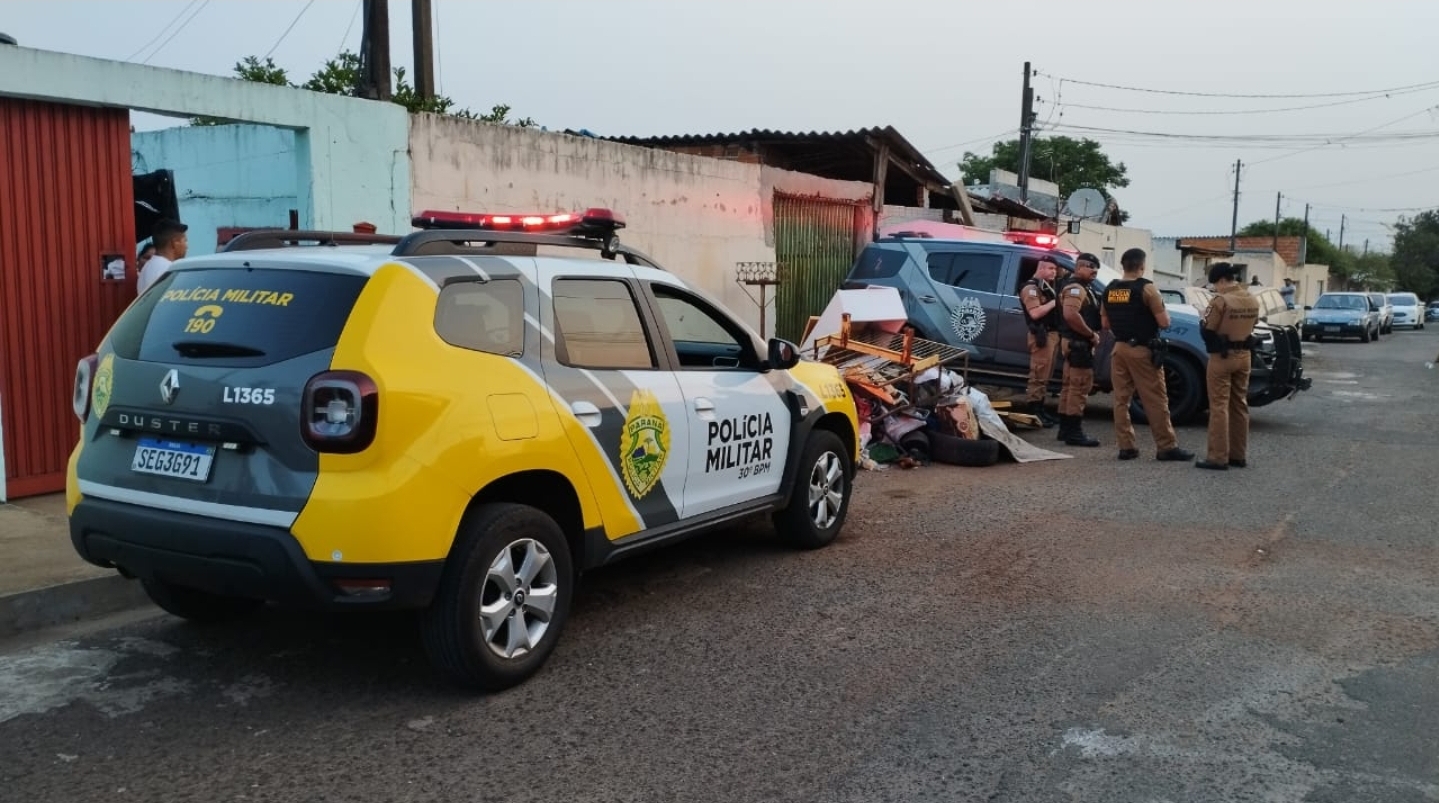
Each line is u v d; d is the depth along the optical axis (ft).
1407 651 16.22
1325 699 14.40
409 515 12.76
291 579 12.67
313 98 27.66
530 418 14.49
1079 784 12.01
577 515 15.57
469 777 12.16
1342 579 19.98
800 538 21.47
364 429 12.53
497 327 14.66
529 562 14.62
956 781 12.08
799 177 49.32
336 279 13.48
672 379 17.53
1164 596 18.93
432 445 13.06
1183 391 39.34
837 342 33.50
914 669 15.44
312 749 12.85
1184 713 13.92
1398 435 37.91
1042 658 15.88
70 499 14.65
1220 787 11.95
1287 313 79.92
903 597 18.85
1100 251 95.35
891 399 31.50
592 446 15.56
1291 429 39.47
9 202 22.81
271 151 33.35
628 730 13.39
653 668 15.47
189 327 13.87
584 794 11.78
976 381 41.50
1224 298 30.19
